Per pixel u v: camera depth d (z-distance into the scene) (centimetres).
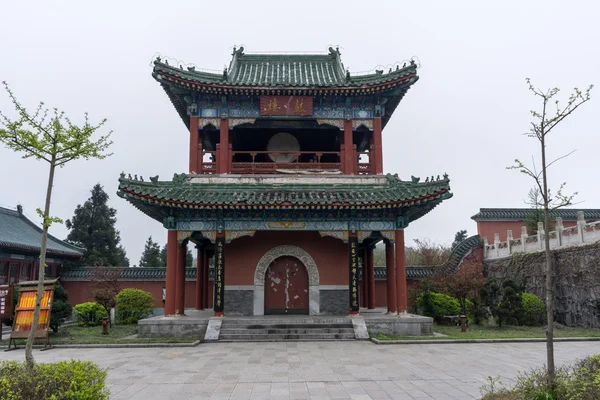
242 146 3625
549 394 1006
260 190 2762
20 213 4478
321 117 3019
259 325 2541
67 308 2825
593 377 1009
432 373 1560
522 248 3766
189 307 3903
